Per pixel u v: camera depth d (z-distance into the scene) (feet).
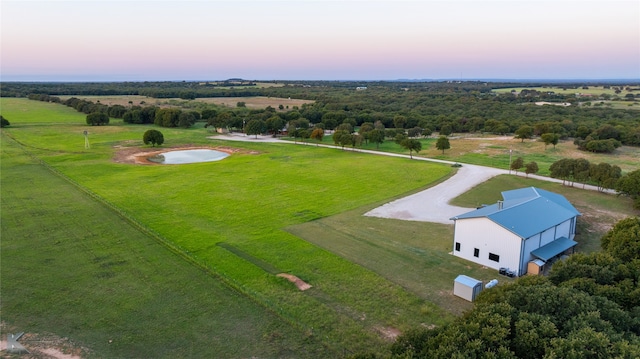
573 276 92.07
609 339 64.54
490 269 124.98
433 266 126.00
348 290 109.81
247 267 122.31
